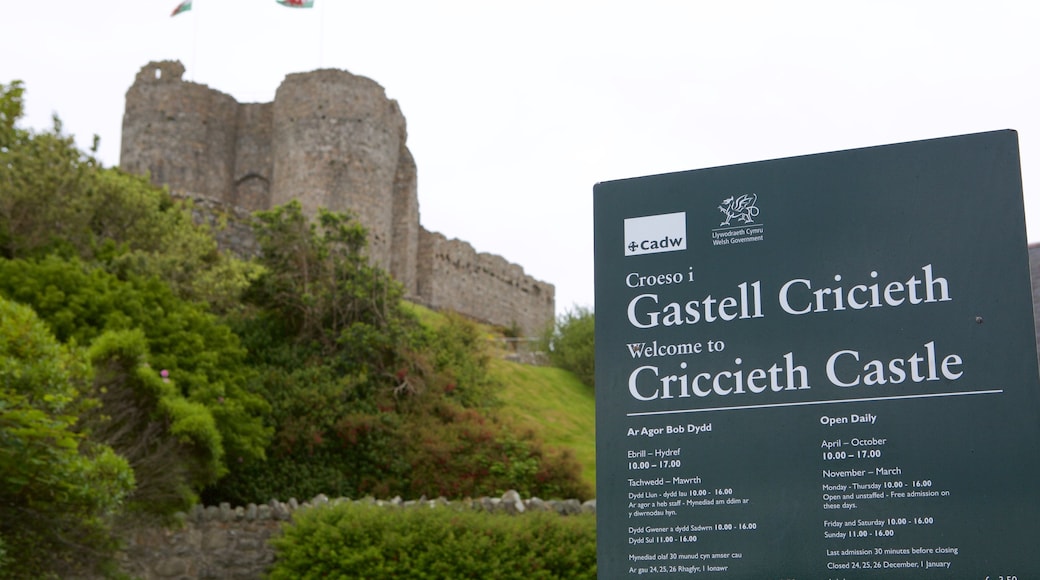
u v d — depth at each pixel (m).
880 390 5.63
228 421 18.78
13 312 12.41
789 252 5.91
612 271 6.24
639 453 6.01
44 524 12.91
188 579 16.73
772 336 5.87
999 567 5.29
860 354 5.69
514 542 15.55
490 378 26.83
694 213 6.14
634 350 6.12
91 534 13.84
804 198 5.93
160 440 16.48
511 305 62.94
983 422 5.43
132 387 16.48
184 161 52.12
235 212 32.84
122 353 16.45
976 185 5.62
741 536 5.74
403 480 21.52
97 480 12.72
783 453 5.75
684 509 5.87
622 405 6.09
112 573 14.56
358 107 51.28
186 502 16.83
